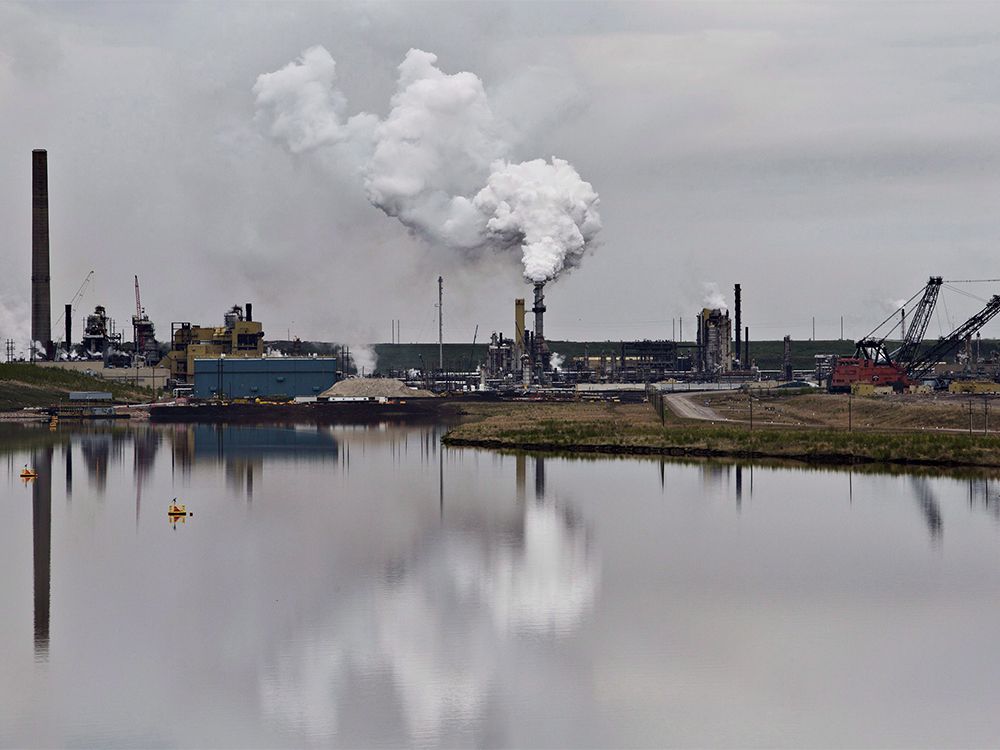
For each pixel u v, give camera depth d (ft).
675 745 204.33
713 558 339.57
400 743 205.46
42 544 369.30
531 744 203.82
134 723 214.28
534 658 246.06
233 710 220.43
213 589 306.35
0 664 245.04
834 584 306.14
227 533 387.75
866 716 216.13
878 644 255.09
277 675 238.07
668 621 272.92
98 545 367.25
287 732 209.87
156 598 297.12
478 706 220.64
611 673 238.07
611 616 277.03
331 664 244.01
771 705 220.02
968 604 286.25
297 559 343.26
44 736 208.74
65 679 236.43
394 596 297.74
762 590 300.20
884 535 372.38
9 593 302.45
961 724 212.43
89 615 280.72
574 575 318.45
